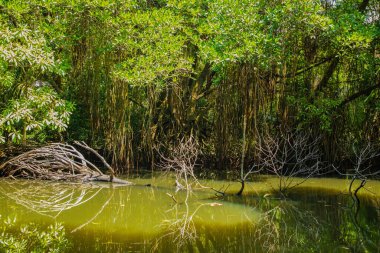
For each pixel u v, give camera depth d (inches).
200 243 214.7
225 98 436.5
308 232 236.2
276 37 394.9
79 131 475.2
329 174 441.4
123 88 433.1
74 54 450.0
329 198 324.2
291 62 438.3
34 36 372.8
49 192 345.1
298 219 263.7
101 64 436.5
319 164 438.6
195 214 274.2
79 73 452.1
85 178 392.8
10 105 371.2
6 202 307.3
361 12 451.2
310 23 379.9
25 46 343.3
